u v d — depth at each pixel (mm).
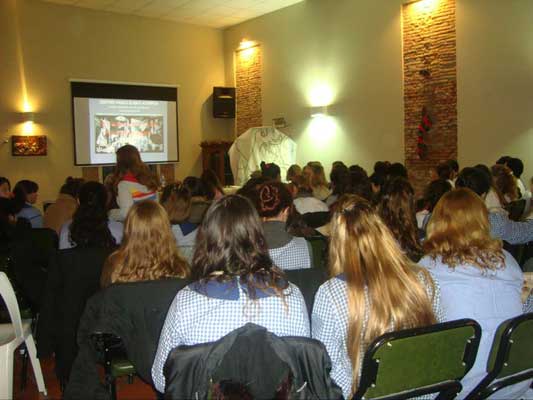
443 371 1573
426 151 6996
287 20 9070
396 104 7367
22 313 3092
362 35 7781
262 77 9727
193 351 1299
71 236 2564
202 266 1473
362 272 1540
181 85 10109
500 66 6090
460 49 6508
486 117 6285
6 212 4590
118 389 3008
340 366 1568
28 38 8453
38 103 8586
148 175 3840
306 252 2447
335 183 4566
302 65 8844
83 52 8977
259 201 2402
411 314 1520
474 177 3439
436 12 6758
